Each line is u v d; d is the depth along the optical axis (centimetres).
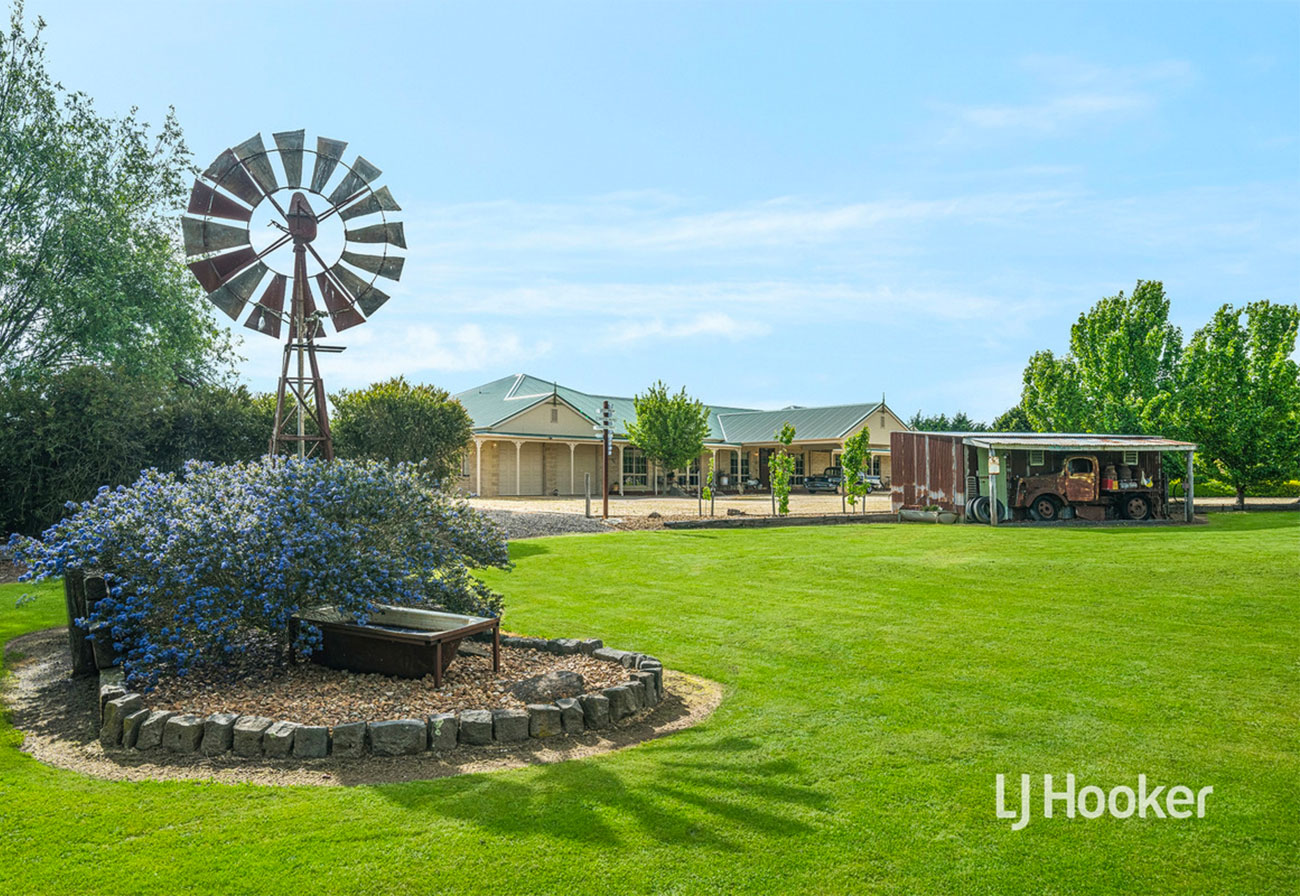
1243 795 428
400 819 392
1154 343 3050
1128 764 472
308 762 473
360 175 1223
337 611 666
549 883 332
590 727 543
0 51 1942
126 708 509
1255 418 2511
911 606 948
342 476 729
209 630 601
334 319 1212
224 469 761
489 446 3484
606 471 2052
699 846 366
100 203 2039
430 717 502
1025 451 2130
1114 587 1023
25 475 1567
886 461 4519
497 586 1110
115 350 1955
